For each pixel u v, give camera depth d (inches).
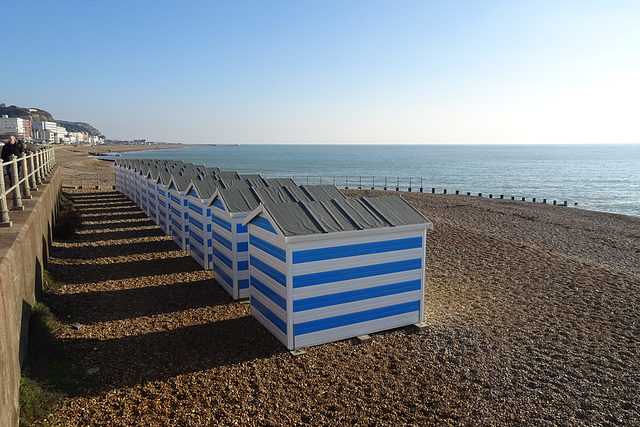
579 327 337.1
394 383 249.9
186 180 585.9
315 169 3403.1
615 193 1881.2
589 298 402.9
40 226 377.1
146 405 221.1
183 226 552.1
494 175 2866.6
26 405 200.7
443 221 765.9
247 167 3622.0
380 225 307.3
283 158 5782.5
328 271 292.7
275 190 431.8
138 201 924.6
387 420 214.4
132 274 453.4
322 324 295.4
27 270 271.4
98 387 238.2
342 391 239.5
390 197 350.9
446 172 3137.3
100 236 625.3
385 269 314.8
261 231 316.5
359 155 7298.2
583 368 272.7
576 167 3742.6
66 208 745.0
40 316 292.4
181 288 414.0
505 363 277.1
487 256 542.6
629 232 787.4
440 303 386.0
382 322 319.0
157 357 275.3
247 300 385.1
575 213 1165.7
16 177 332.8
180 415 212.7
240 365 265.9
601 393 244.5
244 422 208.2
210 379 248.8
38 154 543.8
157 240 610.2
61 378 240.1
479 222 814.5
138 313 349.4
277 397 231.5
